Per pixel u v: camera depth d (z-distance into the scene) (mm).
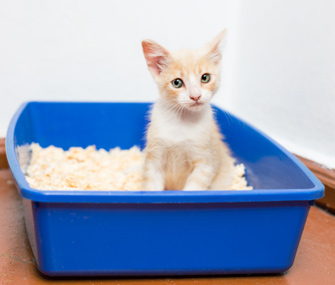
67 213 956
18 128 1185
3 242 1087
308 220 1198
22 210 1194
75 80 1436
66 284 991
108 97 1464
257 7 1402
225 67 1516
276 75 1358
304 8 1267
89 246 973
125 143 1386
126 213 964
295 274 1034
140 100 1481
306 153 1280
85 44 1417
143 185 1153
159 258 988
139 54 1451
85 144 1373
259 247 998
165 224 975
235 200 965
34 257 1037
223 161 1210
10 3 1351
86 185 1168
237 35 1486
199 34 1483
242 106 1490
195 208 971
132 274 995
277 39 1346
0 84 1388
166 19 1451
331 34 1213
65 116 1351
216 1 1468
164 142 1126
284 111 1345
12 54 1379
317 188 989
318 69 1248
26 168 1243
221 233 986
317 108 1260
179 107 1104
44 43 1393
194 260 994
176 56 1094
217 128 1221
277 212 986
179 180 1187
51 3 1374
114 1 1405
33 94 1418
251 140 1257
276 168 1160
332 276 1033
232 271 1007
